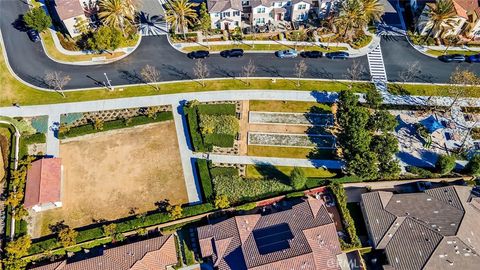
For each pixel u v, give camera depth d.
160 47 100.06
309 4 99.94
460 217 71.62
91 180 80.19
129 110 89.25
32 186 75.94
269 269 65.81
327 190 78.38
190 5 97.69
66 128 83.94
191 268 71.06
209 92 92.19
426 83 94.19
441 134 86.06
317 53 97.94
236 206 75.06
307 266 66.19
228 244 70.06
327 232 70.56
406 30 103.81
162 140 85.31
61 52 98.69
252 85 93.50
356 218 75.81
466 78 87.44
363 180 78.56
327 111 89.38
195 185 79.69
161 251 69.75
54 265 68.50
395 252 69.00
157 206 77.00
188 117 86.50
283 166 82.00
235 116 88.44
